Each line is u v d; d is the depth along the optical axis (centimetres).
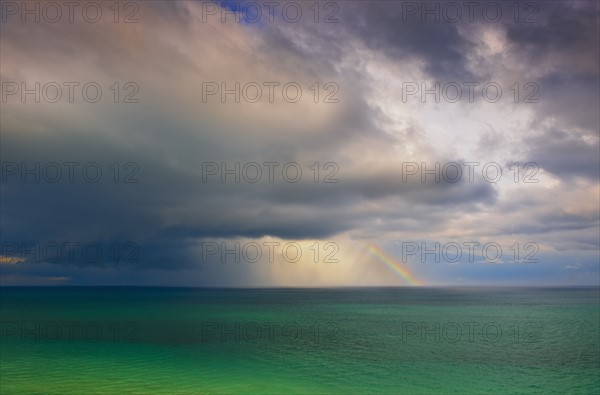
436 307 16138
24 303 16600
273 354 5697
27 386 3612
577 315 12725
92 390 3494
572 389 4059
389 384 4141
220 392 3553
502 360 5519
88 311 12775
